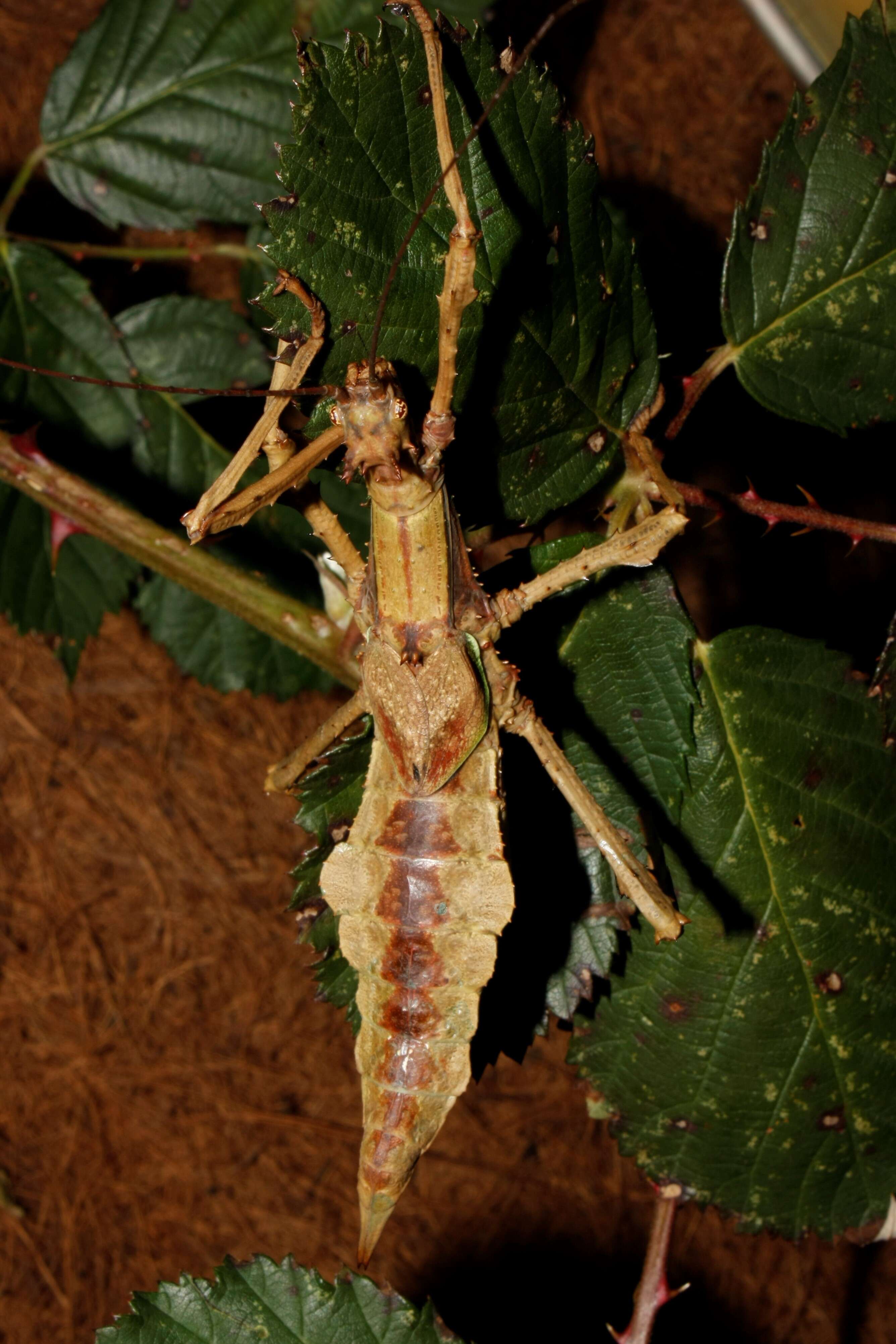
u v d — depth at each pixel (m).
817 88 0.55
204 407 0.62
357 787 0.55
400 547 0.53
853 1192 0.57
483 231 0.53
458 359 0.53
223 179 0.61
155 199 0.61
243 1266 0.55
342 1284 0.55
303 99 0.52
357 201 0.53
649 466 0.54
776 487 0.65
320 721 0.87
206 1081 0.85
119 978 0.86
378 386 0.52
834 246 0.55
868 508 0.65
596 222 0.54
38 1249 0.83
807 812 0.56
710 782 0.56
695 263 0.76
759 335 0.55
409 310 0.53
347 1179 0.84
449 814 0.54
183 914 0.87
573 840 0.55
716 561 0.66
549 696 0.54
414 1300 0.81
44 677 0.87
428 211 0.53
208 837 0.87
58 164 0.61
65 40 0.77
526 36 0.77
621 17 0.78
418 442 0.53
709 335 0.70
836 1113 0.57
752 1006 0.56
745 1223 0.57
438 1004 0.54
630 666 0.54
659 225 0.77
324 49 0.52
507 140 0.53
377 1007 0.54
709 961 0.56
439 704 0.54
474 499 0.54
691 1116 0.57
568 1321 0.80
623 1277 0.81
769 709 0.56
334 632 0.56
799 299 0.55
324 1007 0.86
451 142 0.52
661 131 0.78
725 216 0.78
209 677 0.64
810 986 0.56
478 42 0.53
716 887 0.56
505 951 0.55
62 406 0.61
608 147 0.78
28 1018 0.86
